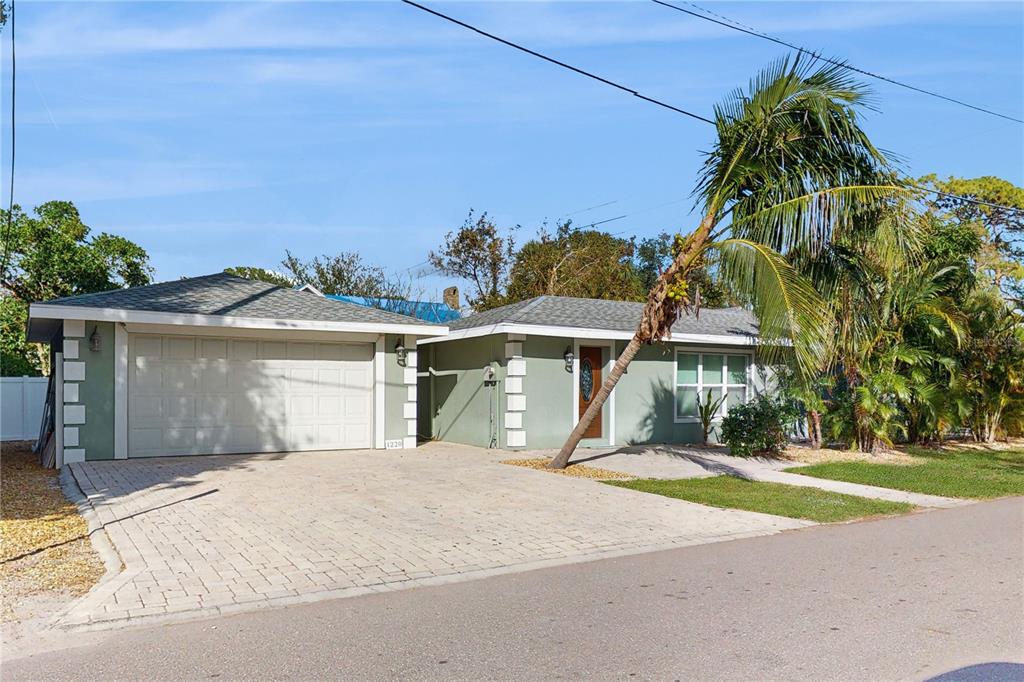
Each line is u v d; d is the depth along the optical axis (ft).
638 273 171.53
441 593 21.07
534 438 55.67
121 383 45.62
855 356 55.21
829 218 39.65
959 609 19.56
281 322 48.06
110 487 36.42
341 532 27.94
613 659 15.93
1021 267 106.83
